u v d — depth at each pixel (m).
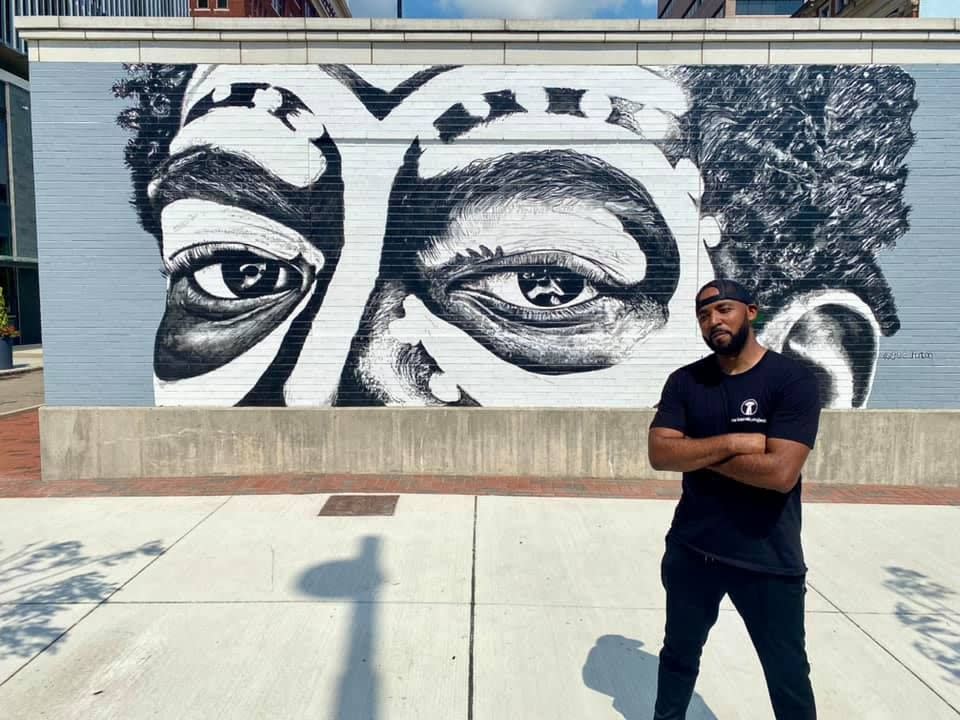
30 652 3.58
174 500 6.15
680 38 6.75
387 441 6.95
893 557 4.96
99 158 6.80
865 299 6.93
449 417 6.95
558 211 6.93
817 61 6.79
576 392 7.03
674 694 2.73
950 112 6.80
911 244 6.89
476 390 7.02
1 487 6.61
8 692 3.23
